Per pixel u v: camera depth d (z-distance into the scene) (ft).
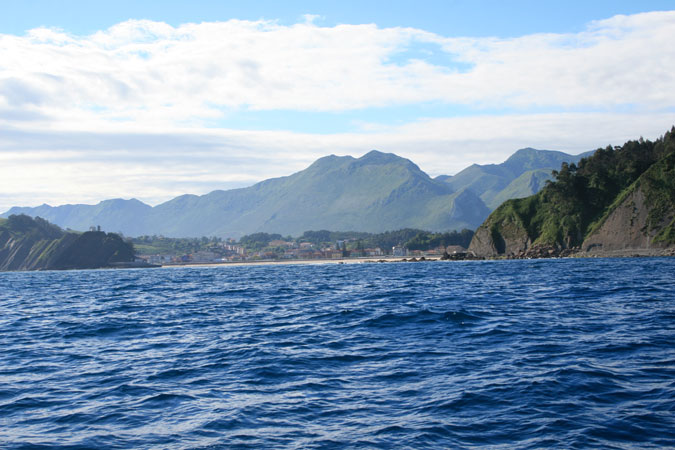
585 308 136.67
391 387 65.26
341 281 335.67
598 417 51.65
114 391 67.82
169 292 269.23
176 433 51.44
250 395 63.98
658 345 83.76
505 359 77.92
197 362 83.87
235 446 47.60
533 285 227.61
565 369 69.92
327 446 47.01
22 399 65.26
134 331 122.72
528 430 49.16
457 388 63.26
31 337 118.01
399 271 484.74
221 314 153.89
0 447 48.85
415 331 105.91
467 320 117.80
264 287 291.58
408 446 46.44
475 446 46.16
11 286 406.21
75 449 48.16
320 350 89.86
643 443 45.37
